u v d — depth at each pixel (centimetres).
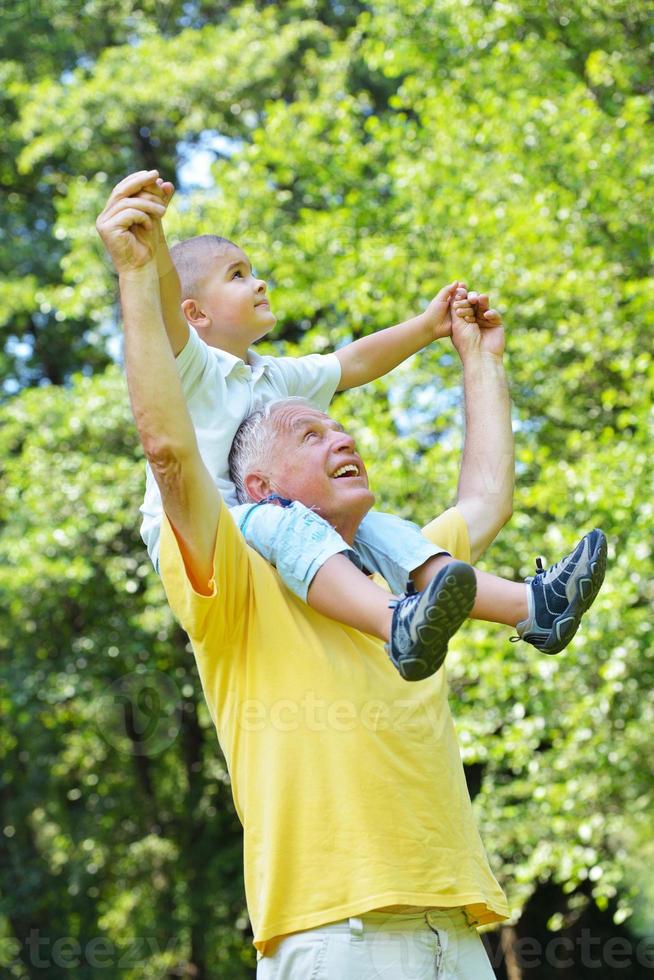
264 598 194
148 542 217
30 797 1484
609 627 760
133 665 1291
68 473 1234
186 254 248
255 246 1138
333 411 980
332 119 1221
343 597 185
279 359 244
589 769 822
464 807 196
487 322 252
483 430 241
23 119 1512
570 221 962
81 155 1566
